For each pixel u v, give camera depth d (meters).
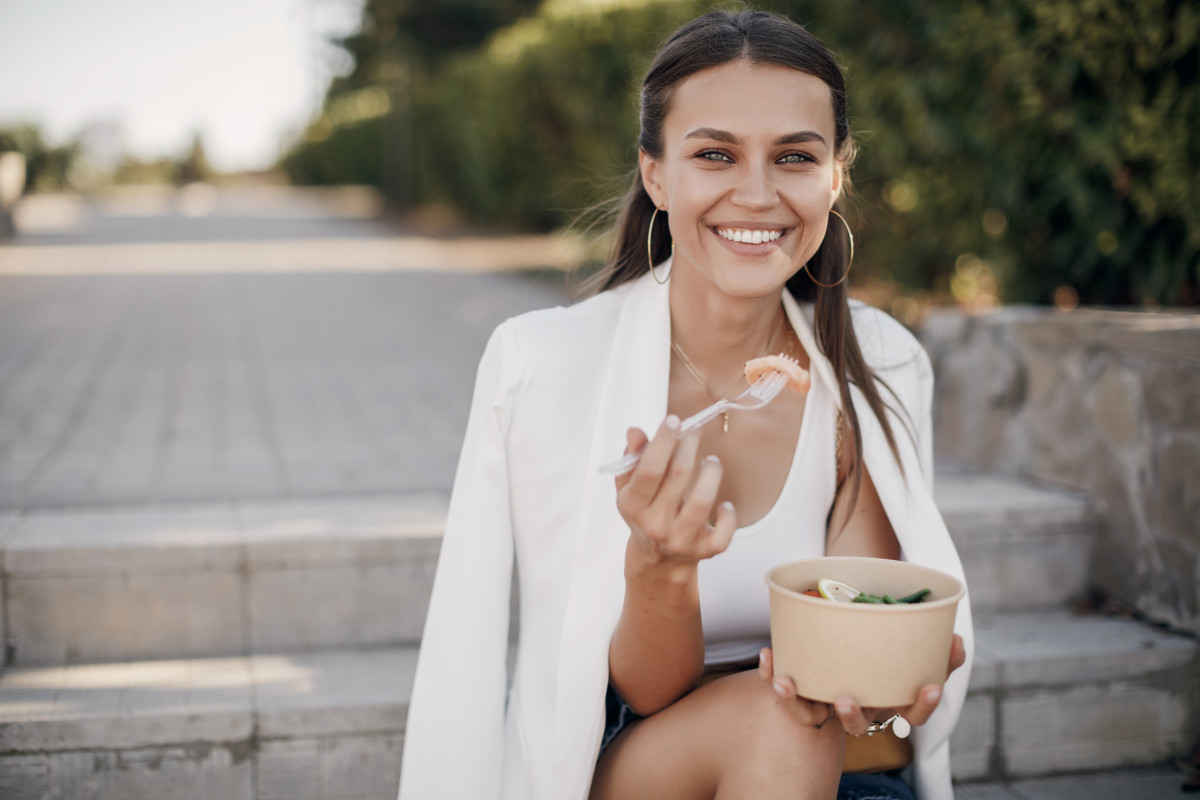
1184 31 2.74
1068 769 2.48
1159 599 2.63
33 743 2.05
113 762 2.08
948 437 3.59
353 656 2.46
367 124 30.41
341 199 33.41
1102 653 2.46
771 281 1.41
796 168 1.39
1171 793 2.37
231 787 2.13
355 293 9.36
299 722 2.14
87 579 2.38
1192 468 2.49
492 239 16.64
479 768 1.48
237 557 2.45
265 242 16.44
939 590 1.29
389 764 2.19
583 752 1.45
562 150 11.41
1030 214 3.77
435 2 24.17
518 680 1.60
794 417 1.59
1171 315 2.98
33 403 4.46
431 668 1.50
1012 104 3.61
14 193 16.33
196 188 46.41
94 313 7.61
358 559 2.51
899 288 4.90
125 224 20.72
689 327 1.58
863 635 1.14
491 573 1.51
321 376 5.26
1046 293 3.97
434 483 3.22
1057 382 3.00
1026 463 3.16
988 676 2.41
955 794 2.38
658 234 1.66
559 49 9.59
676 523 1.12
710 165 1.39
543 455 1.51
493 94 12.44
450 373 5.38
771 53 1.37
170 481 3.20
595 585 1.48
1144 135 2.95
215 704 2.14
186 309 7.98
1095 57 3.01
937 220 4.29
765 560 1.56
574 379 1.53
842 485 1.62
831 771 1.31
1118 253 3.50
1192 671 2.51
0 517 2.68
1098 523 2.82
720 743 1.35
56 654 2.38
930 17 3.79
